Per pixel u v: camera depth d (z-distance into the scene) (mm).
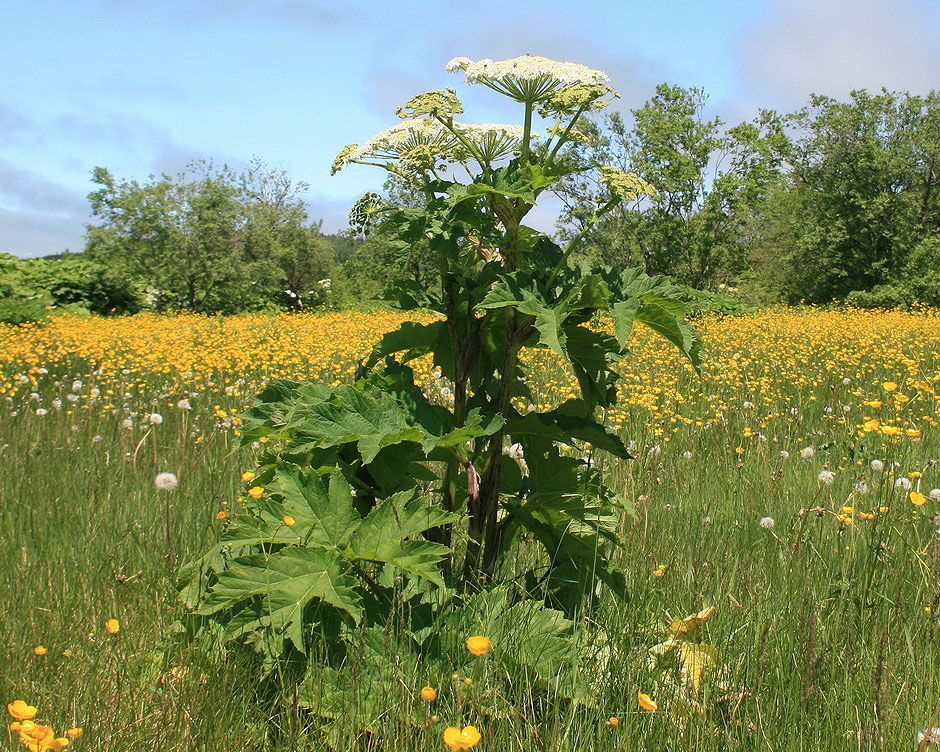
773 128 36000
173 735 2350
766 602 3152
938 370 10016
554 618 2625
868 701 2469
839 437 6281
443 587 2656
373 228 3143
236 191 30281
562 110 2910
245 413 2990
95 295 26094
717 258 36156
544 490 3119
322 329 17047
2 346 12078
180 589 3018
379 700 2393
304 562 2547
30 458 5414
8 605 3076
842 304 36500
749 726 2350
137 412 7539
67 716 2412
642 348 12148
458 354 3045
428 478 3057
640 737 2281
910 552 3453
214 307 29953
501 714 2314
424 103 2922
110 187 27766
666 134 35344
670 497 4898
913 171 36062
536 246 3002
